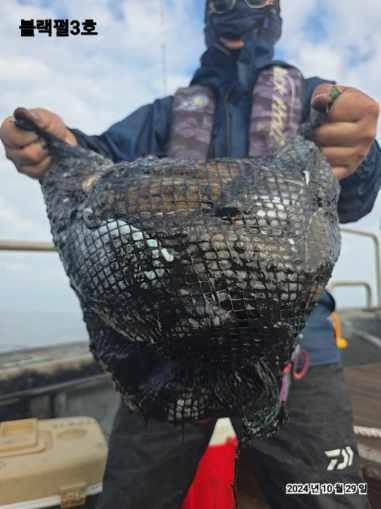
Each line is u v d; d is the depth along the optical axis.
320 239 0.80
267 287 0.74
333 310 1.54
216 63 1.69
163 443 1.32
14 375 2.30
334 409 1.37
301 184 0.82
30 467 1.47
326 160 0.92
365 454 1.57
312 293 0.80
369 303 5.55
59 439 1.69
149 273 0.75
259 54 1.63
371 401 2.36
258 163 0.85
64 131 1.12
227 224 0.75
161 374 0.91
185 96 1.62
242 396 0.83
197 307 0.74
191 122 1.55
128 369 0.95
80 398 2.54
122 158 1.63
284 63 1.59
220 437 1.42
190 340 0.76
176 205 0.77
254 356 0.78
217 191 0.78
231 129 1.56
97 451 1.60
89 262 0.81
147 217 0.77
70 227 0.88
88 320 1.03
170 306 0.75
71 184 0.95
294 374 1.33
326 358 1.42
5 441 1.62
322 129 0.92
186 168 0.81
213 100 1.60
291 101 1.48
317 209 0.83
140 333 0.81
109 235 0.78
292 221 0.78
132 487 1.30
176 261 0.74
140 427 1.35
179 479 1.32
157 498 1.31
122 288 0.78
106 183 0.85
